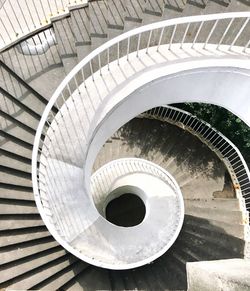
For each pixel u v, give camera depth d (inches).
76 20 348.5
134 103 302.0
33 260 336.2
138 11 337.4
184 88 303.6
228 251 380.2
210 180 421.4
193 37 312.8
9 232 334.6
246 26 305.4
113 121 308.5
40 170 310.2
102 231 358.6
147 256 366.3
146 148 439.8
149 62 290.7
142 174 419.5
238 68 276.4
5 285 327.6
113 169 413.4
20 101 335.3
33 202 335.3
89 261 327.3
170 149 438.0
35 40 356.5
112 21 338.6
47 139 305.4
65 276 342.0
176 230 371.6
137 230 380.5
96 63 329.4
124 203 455.2
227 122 411.5
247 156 426.0
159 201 402.9
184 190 416.5
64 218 330.6
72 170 310.5
